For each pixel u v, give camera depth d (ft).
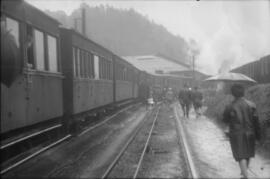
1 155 28.02
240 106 23.20
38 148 34.35
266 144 36.09
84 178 25.59
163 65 274.57
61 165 28.89
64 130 42.55
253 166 29.45
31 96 30.66
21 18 28.50
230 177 26.58
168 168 29.48
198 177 25.85
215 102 75.05
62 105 40.27
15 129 28.78
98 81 58.08
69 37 42.73
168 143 41.73
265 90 45.62
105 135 46.62
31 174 25.71
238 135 23.00
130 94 102.17
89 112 54.60
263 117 38.32
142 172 27.94
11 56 25.13
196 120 66.54
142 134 48.93
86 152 34.96
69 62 42.68
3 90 25.00
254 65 64.75
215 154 35.24
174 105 119.85
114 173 27.25
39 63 33.24
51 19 36.73
